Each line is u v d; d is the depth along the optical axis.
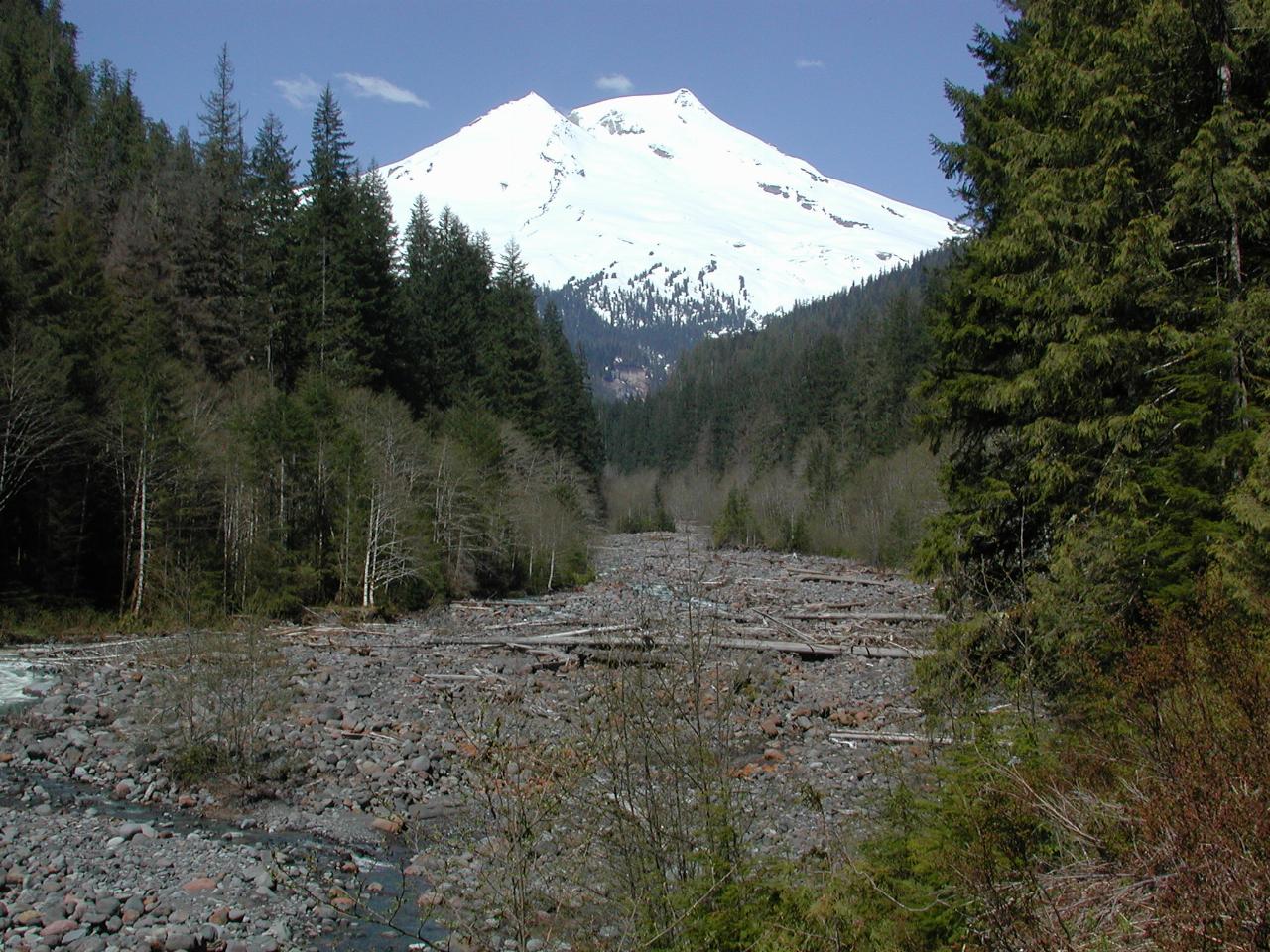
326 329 53.88
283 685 16.86
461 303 73.94
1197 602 8.10
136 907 10.02
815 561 61.62
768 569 52.56
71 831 12.38
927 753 9.62
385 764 15.46
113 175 69.12
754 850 8.95
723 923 6.23
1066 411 14.64
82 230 43.97
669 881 6.80
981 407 15.79
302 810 13.60
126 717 17.86
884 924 5.88
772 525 75.88
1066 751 6.82
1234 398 12.26
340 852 12.07
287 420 37.88
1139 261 12.80
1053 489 14.13
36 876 10.84
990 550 15.72
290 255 58.09
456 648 26.66
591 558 55.53
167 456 34.22
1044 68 14.12
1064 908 5.43
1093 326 13.42
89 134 74.25
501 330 72.62
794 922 6.30
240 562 34.34
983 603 12.08
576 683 17.28
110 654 24.86
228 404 42.41
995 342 16.00
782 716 16.91
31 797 13.78
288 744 16.19
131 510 34.31
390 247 65.56
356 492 38.19
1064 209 13.61
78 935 9.42
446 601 41.22
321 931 9.73
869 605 34.56
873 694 19.67
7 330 33.78
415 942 9.47
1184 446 12.13
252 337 52.44
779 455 111.06
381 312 59.66
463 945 7.12
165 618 23.91
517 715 11.62
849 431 93.38
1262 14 12.13
